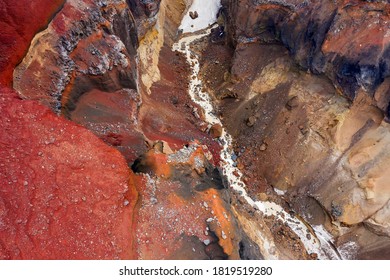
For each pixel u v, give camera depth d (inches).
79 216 426.6
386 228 700.7
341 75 729.6
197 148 604.1
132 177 510.9
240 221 623.8
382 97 693.9
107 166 477.4
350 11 715.4
